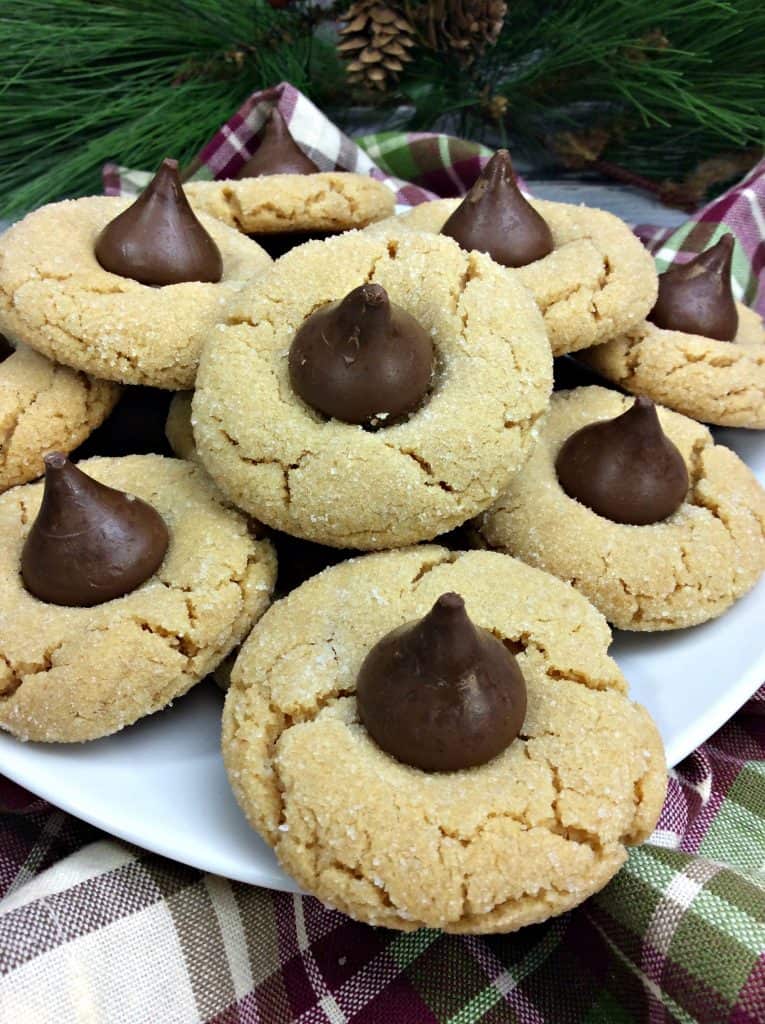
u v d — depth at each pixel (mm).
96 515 125
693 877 109
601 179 249
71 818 127
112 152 205
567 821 103
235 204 170
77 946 104
